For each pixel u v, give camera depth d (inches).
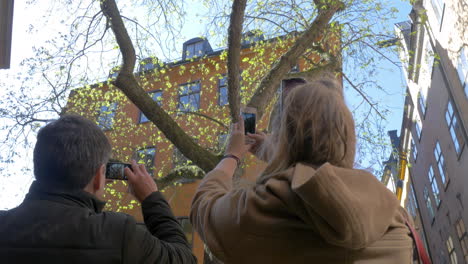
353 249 32.0
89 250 41.9
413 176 1054.4
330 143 36.4
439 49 636.7
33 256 40.8
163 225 52.1
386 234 33.5
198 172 331.3
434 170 799.1
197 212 42.1
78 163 47.0
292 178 32.4
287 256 33.3
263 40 365.4
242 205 35.3
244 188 38.3
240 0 256.5
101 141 50.6
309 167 32.8
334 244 31.4
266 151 46.9
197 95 568.1
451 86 593.6
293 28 346.3
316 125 37.0
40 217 43.5
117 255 42.5
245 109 57.7
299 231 33.3
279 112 44.0
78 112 351.9
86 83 320.8
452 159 642.2
